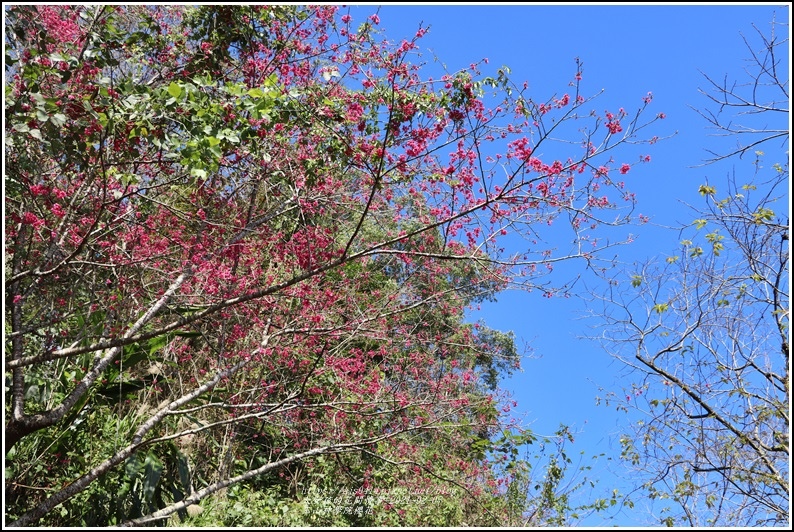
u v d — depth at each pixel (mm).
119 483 7285
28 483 6777
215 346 7973
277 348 7875
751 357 7082
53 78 5410
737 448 6852
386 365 9406
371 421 9539
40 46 5352
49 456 7004
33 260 6613
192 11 7855
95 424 7551
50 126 4930
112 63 5953
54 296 7117
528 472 9438
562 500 9023
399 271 9289
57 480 6844
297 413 9180
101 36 6301
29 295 6871
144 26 7566
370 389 8523
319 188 6680
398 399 8180
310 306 7574
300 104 6211
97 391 7574
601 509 7668
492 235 5832
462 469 9445
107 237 6562
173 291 6574
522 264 5750
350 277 8797
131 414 8008
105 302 6707
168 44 7809
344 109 6574
